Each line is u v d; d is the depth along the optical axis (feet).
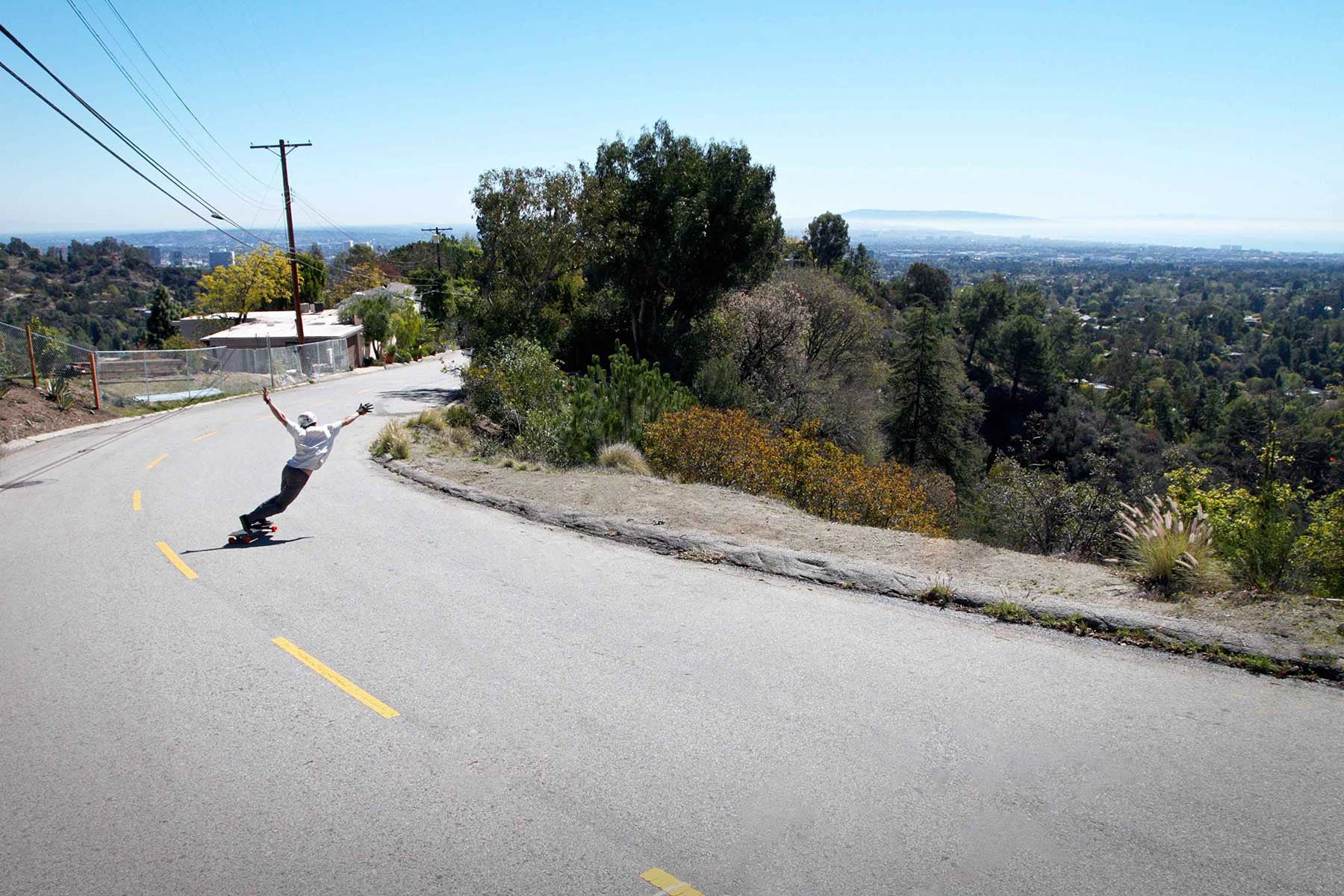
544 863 12.73
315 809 14.35
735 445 45.70
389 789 14.88
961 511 57.47
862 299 152.87
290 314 192.44
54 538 33.83
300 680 19.49
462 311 121.90
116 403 84.17
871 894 11.85
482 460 50.03
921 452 127.75
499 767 15.51
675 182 109.70
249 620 23.52
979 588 23.34
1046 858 12.50
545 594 25.14
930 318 130.52
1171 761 14.96
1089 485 45.16
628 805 14.16
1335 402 94.27
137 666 20.49
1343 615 20.03
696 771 15.15
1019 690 17.90
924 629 21.56
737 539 29.45
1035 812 13.62
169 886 12.46
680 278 110.93
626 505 36.01
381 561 29.14
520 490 40.06
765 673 19.08
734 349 111.75
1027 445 87.61
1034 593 22.89
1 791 15.08
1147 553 23.41
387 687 19.02
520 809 14.15
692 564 28.19
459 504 38.91
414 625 22.85
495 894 12.09
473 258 123.65
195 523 36.01
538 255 117.08
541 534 32.83
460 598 24.99
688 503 36.27
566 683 18.90
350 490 42.73
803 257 239.50
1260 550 24.00
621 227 111.14
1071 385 253.44
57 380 75.72
